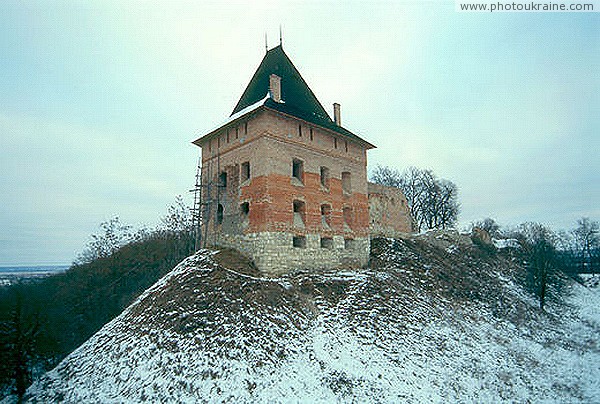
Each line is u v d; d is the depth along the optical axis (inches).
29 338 598.5
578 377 559.8
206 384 410.9
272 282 633.6
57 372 517.0
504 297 912.3
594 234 2755.9
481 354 581.6
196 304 545.6
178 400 395.9
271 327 515.5
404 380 464.1
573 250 2876.5
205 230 838.5
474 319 724.0
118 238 1358.3
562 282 1240.8
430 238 1312.7
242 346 466.0
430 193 2046.0
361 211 920.3
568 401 483.5
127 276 1038.4
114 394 428.8
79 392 450.9
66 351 697.6
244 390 404.5
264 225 677.9
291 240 716.7
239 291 577.9
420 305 697.0
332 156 856.9
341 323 568.7
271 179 697.6
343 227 855.7
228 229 771.4
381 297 676.1
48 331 690.8
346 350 505.4
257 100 828.6
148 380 432.8
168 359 455.8
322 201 807.7
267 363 449.4
